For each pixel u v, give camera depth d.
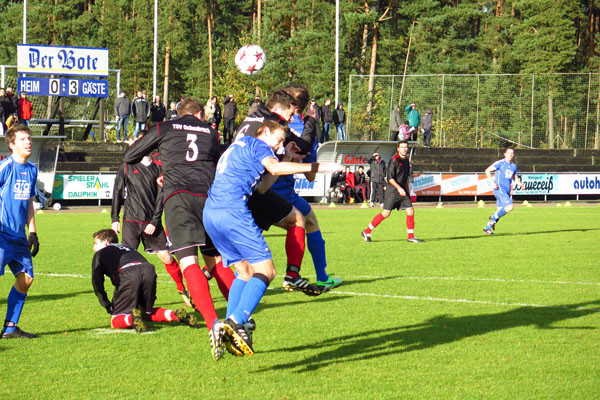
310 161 8.74
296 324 8.67
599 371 6.64
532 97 44.56
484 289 11.13
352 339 7.91
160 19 81.06
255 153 6.70
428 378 6.42
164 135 7.69
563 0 67.50
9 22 86.44
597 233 20.92
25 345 7.66
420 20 73.81
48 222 23.53
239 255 6.94
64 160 34.84
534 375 6.51
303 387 6.17
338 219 25.88
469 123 44.88
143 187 10.22
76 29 83.81
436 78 44.66
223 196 6.73
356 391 6.05
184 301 10.35
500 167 20.17
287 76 70.75
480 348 7.48
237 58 17.66
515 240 18.86
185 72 81.50
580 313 9.29
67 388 6.14
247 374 6.58
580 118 44.66
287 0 77.44
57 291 11.01
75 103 41.91
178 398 5.88
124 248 8.61
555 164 42.59
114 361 7.02
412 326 8.53
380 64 75.56
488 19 78.44
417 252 16.11
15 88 40.12
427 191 36.56
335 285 8.84
